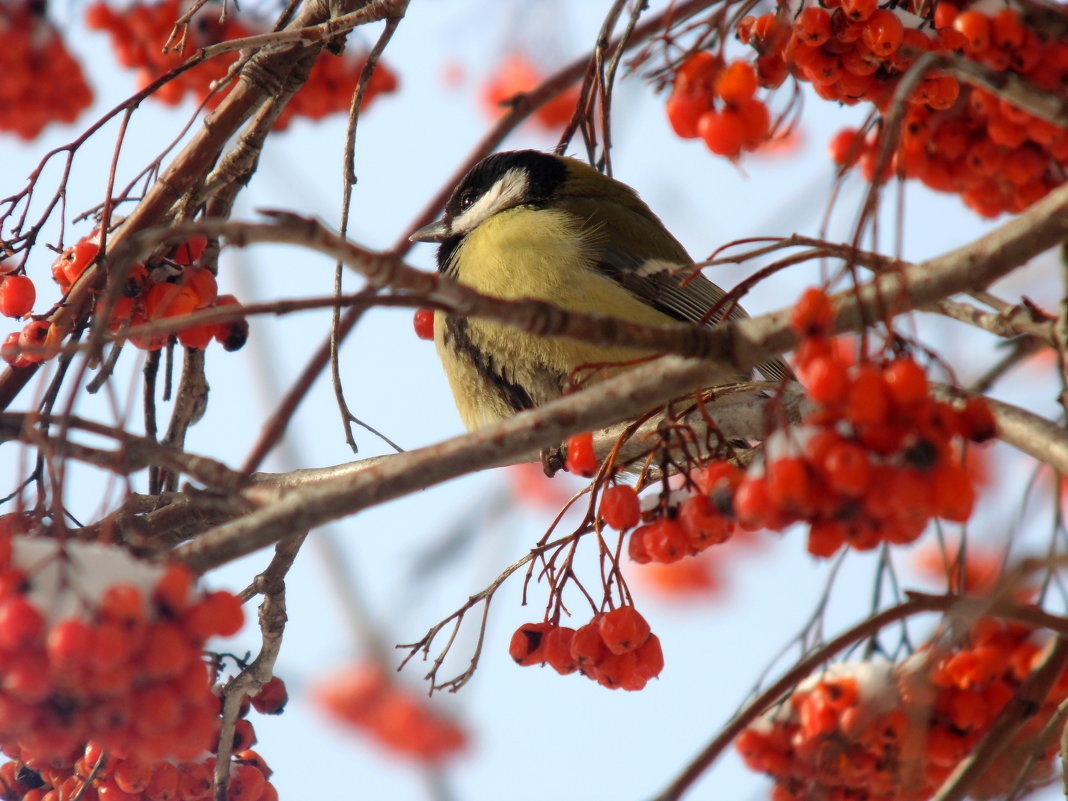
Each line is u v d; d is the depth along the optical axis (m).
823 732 7.00
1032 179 8.02
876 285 4.74
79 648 4.20
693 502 5.62
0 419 5.79
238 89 7.41
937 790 7.07
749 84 6.60
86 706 4.51
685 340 4.80
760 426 6.92
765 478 4.49
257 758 7.22
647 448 7.20
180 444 7.88
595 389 4.90
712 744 5.97
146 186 7.29
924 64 4.86
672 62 6.89
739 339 4.83
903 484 4.21
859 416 4.21
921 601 6.55
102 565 4.54
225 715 6.81
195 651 4.58
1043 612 6.14
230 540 4.87
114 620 4.30
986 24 6.89
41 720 4.50
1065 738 6.12
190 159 7.33
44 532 6.15
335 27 7.02
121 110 6.85
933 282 4.70
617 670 6.04
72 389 4.56
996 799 6.60
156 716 4.48
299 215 4.35
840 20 6.49
